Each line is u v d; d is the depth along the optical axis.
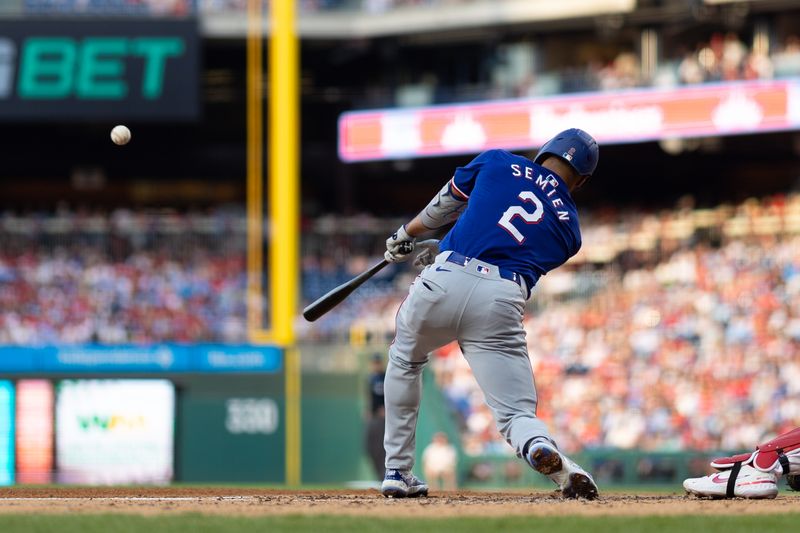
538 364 80.38
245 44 100.56
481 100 95.94
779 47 93.38
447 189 21.55
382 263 22.95
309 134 110.81
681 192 106.44
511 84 98.75
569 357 80.62
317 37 98.62
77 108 95.19
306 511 17.78
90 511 18.00
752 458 21.02
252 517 16.53
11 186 115.88
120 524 15.55
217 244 93.75
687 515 16.61
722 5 92.25
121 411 72.50
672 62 93.12
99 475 71.81
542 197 20.94
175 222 94.38
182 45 95.31
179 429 73.12
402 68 103.50
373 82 106.19
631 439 72.94
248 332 85.62
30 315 86.81
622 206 102.88
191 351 73.75
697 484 21.38
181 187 116.81
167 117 95.69
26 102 95.12
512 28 98.06
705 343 79.12
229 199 116.81
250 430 73.81
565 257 21.34
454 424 72.56
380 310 89.12
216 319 89.12
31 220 96.56
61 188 116.38
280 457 74.00
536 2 96.25
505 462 66.38
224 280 91.75
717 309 81.69
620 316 83.56
